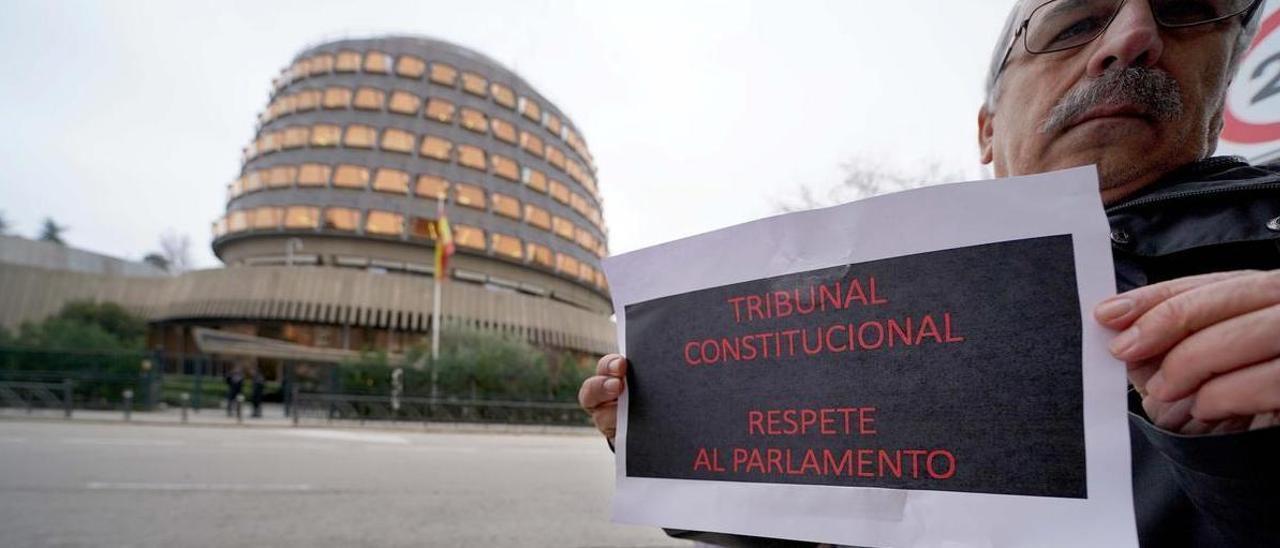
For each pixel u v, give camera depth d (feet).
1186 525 2.70
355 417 62.95
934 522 2.58
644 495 3.52
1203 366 1.89
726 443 3.28
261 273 129.59
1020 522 2.37
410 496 19.29
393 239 155.43
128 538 13.66
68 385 51.03
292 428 50.14
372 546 13.60
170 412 63.67
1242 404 1.83
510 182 182.50
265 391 81.05
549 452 36.19
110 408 61.36
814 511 2.92
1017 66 3.79
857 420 2.86
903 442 2.72
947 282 2.68
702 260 3.54
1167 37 3.18
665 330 3.63
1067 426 2.33
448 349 81.00
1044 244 2.48
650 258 3.78
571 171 206.90
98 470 22.16
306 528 14.90
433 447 36.42
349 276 132.26
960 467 2.55
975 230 2.65
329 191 158.51
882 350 2.83
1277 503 1.95
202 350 105.70
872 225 2.93
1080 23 3.41
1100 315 2.20
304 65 183.83
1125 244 3.16
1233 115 7.34
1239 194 2.89
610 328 170.19
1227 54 3.33
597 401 3.84
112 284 135.54
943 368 2.65
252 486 19.97
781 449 3.09
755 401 3.21
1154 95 3.16
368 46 183.32
